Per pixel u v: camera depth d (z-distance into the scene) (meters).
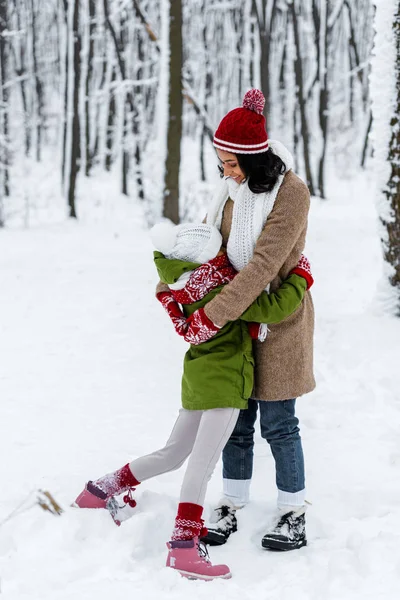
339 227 16.16
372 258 11.49
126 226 18.61
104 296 8.91
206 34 35.44
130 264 11.34
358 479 3.84
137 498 3.47
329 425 4.63
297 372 3.16
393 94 6.80
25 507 3.28
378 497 3.62
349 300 8.23
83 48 29.33
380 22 6.82
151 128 35.69
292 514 3.21
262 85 25.08
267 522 3.40
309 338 3.25
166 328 7.39
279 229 2.97
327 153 38.09
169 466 3.25
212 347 3.10
